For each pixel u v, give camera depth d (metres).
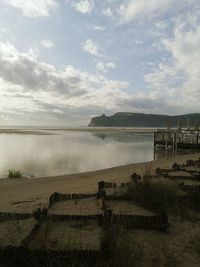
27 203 6.43
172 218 4.97
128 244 3.34
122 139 44.41
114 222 4.25
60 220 4.59
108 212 4.59
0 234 4.05
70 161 17.38
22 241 3.47
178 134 31.27
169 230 4.39
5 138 42.66
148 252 3.58
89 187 8.55
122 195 6.08
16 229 4.25
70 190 8.14
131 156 20.95
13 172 12.59
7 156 19.48
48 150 24.14
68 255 3.18
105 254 3.18
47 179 10.43
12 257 3.22
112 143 34.72
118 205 5.59
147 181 6.46
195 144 28.12
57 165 15.62
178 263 3.33
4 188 8.64
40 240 3.51
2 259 3.24
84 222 4.50
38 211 4.78
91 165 15.85
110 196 6.00
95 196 6.36
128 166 14.05
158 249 3.69
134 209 5.30
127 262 3.10
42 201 6.60
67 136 52.19
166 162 15.83
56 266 3.07
